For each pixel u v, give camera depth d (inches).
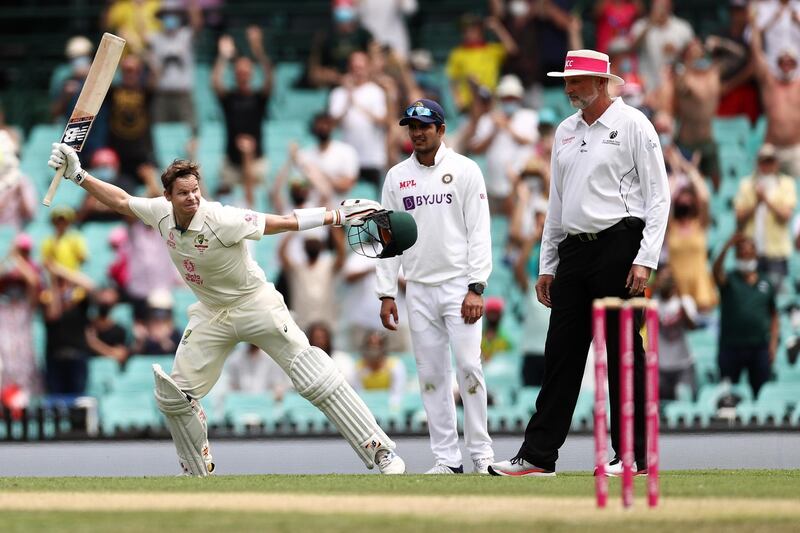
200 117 2728.8
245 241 1168.2
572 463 1492.4
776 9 2426.2
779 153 2377.0
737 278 1931.6
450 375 1264.8
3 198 2391.7
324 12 2856.8
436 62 2763.3
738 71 2428.6
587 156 1114.1
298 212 1162.0
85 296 2100.1
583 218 1112.2
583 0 2701.8
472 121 2347.4
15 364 2106.3
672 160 2119.8
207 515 835.4
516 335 2076.8
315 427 1830.7
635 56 2386.8
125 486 1048.2
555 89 2529.5
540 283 1173.1
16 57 2898.6
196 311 1198.9
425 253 1247.5
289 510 861.8
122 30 2586.1
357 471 1498.5
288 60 2829.7
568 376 1135.6
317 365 1206.9
